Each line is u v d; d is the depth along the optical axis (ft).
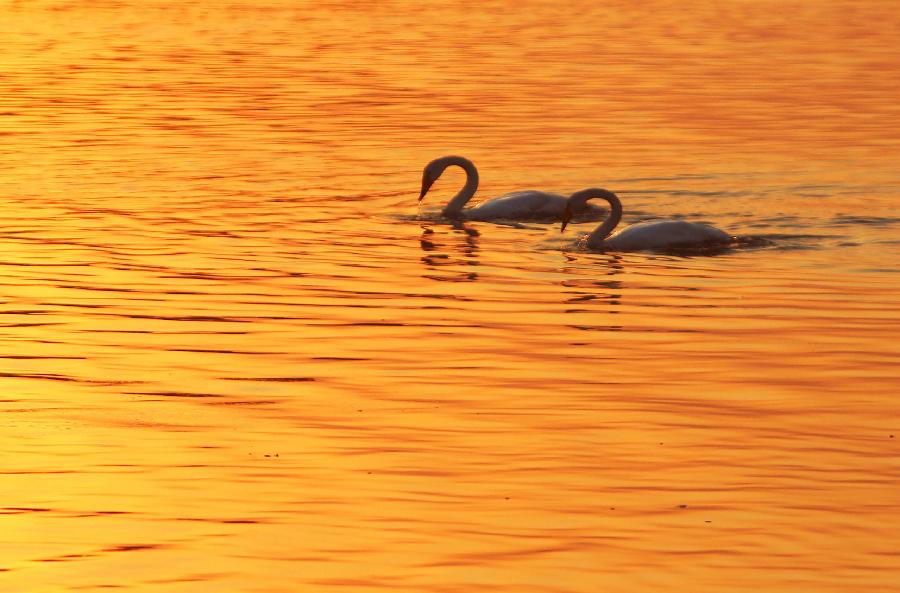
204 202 83.56
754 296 61.00
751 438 42.16
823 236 73.41
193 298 60.85
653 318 57.26
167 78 147.13
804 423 43.57
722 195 85.71
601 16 226.79
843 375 48.93
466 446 41.55
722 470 39.42
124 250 70.44
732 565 33.17
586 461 40.22
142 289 62.44
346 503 37.11
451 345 53.11
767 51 173.78
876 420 43.83
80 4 251.39
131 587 32.30
